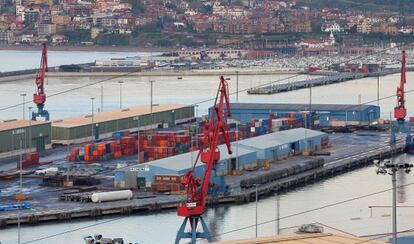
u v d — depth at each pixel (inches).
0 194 7741.1
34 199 7544.3
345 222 5866.1
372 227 5684.1
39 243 6269.7
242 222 6850.4
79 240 6343.5
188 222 6875.0
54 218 6953.7
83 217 7052.2
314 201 7554.1
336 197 7711.6
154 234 6550.2
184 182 6269.7
